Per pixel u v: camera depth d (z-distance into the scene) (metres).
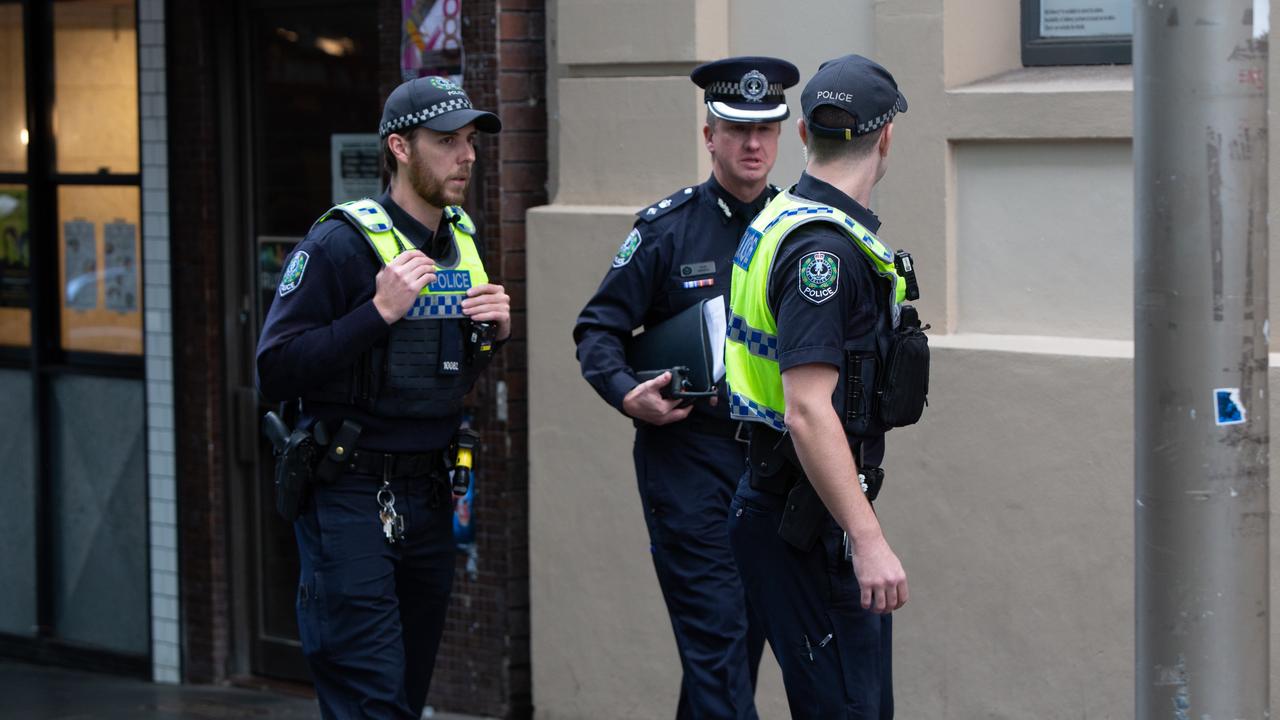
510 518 8.46
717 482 6.66
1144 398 4.43
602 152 8.09
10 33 10.34
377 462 6.19
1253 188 4.34
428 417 6.24
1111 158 6.86
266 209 9.47
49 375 10.35
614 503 8.07
